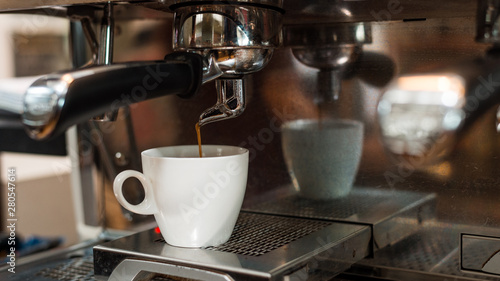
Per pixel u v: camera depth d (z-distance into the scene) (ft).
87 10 1.68
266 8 1.29
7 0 1.42
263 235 1.48
